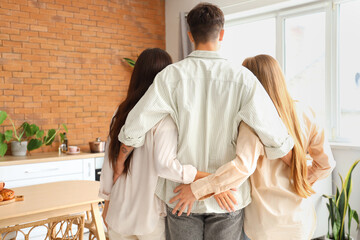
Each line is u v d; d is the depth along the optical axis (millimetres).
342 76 3799
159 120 1381
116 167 1568
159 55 1602
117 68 5074
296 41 4203
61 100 4555
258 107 1316
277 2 4090
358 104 3672
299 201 1566
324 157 1625
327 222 3434
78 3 4691
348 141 3730
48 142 4301
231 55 4902
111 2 5000
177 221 1444
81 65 4727
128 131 1357
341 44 3795
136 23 5262
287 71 4305
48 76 4453
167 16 5547
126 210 1547
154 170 1458
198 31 1448
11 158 3869
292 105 1577
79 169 4176
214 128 1382
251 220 1573
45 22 4426
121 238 1597
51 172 3951
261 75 1556
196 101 1372
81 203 2439
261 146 1384
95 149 4406
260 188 1560
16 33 4219
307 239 1616
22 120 4266
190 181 1363
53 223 2475
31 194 2645
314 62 4043
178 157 1411
